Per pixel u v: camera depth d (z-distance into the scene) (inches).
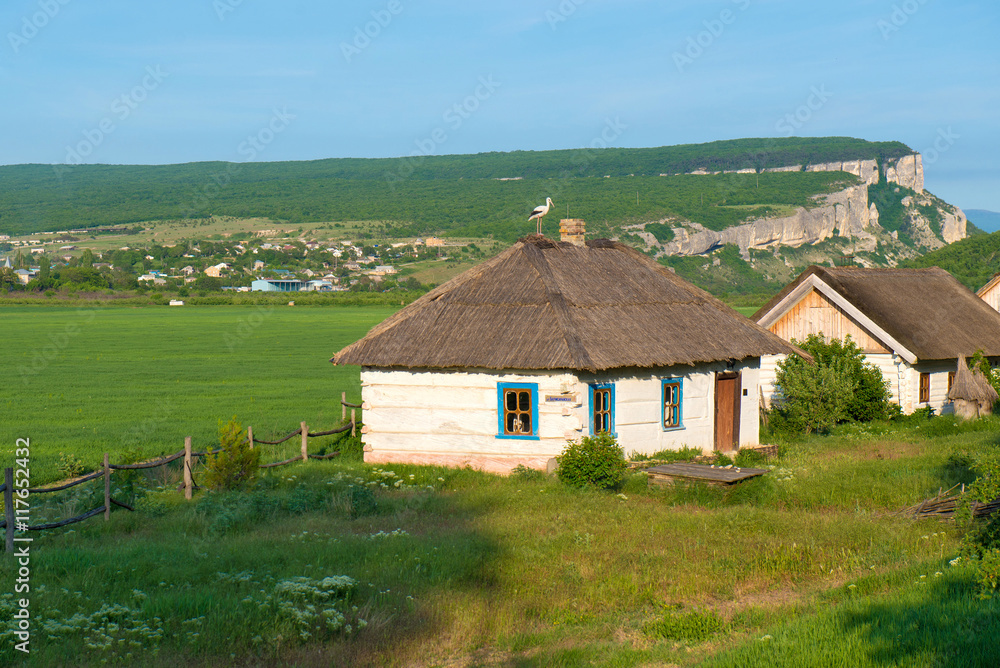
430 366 946.7
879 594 451.2
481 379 946.7
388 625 427.2
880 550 548.4
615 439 854.5
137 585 494.3
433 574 508.7
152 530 653.3
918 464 863.7
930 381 1349.7
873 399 1272.1
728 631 414.0
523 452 930.1
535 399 926.4
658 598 476.4
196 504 724.7
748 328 1108.5
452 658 395.9
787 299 1428.4
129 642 404.8
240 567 531.5
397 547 567.2
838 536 583.2
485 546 576.1
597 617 449.1
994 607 394.0
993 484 491.5
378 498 776.3
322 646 407.2
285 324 4060.0
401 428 980.6
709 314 1099.3
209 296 6225.4
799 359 1259.8
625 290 1072.2
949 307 1445.6
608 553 556.1
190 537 628.7
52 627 411.5
